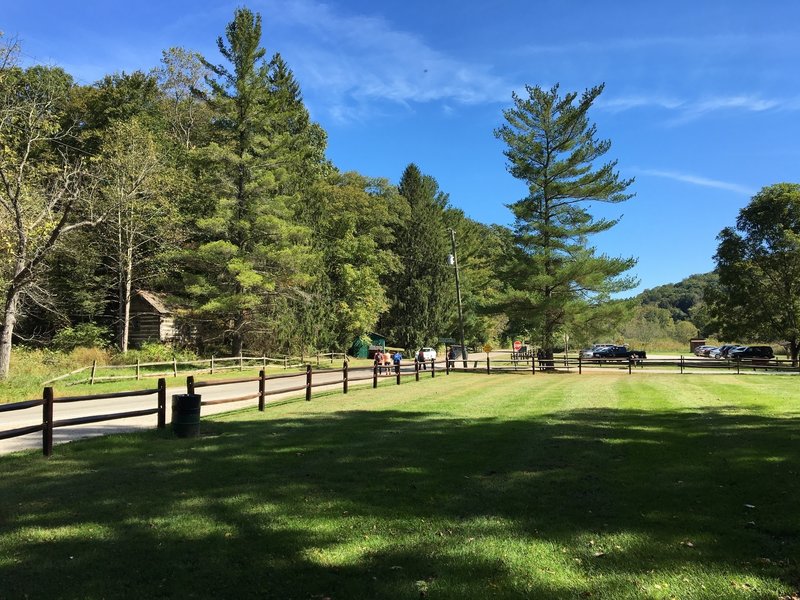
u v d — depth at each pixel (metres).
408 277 61.47
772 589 3.88
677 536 4.89
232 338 36.12
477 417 12.00
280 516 5.44
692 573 4.15
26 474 7.13
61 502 5.90
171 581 4.02
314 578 4.07
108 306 38.12
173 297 36.81
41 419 12.77
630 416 12.04
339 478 6.86
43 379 19.66
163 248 34.12
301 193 43.31
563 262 35.72
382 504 5.82
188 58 50.16
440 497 6.07
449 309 63.12
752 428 10.16
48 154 26.22
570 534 4.95
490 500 5.95
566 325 35.44
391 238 61.50
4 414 13.71
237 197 34.22
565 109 35.00
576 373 30.53
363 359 52.56
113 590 3.88
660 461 7.65
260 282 32.59
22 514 5.51
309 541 4.80
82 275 33.00
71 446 8.89
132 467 7.49
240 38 33.50
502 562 4.35
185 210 36.59
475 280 71.69
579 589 3.91
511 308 34.94
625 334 113.44
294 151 41.06
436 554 4.52
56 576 4.09
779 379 23.59
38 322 34.50
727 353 51.34
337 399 15.92
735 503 5.76
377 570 4.21
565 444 8.92
